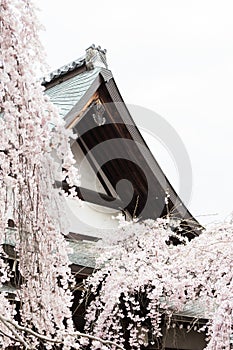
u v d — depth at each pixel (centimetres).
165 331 650
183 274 581
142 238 621
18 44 318
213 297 581
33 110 329
